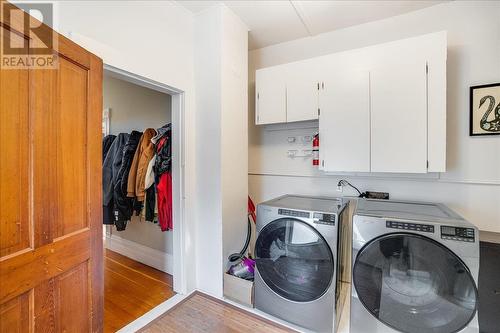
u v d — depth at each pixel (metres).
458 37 1.91
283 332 1.67
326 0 1.95
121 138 2.75
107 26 1.51
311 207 1.77
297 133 2.57
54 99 1.12
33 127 1.03
